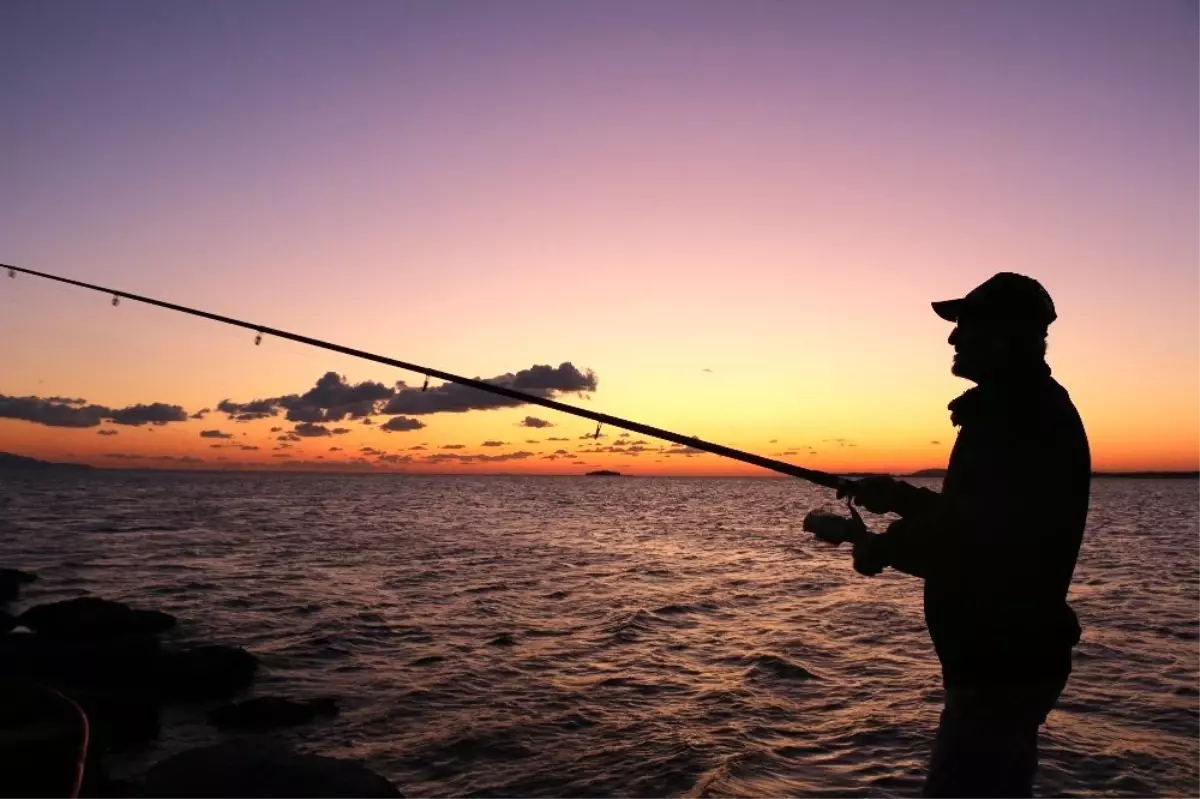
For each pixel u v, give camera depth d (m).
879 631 13.57
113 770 7.64
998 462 2.56
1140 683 9.95
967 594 2.57
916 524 2.66
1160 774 6.98
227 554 25.19
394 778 7.34
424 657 11.89
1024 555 2.50
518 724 8.75
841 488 3.37
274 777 4.78
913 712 8.90
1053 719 8.49
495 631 13.71
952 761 2.64
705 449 3.79
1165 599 16.91
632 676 10.77
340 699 9.79
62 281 5.87
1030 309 2.67
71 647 10.26
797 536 36.44
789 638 13.05
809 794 6.66
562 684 10.41
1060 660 2.60
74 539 29.34
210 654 10.54
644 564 24.30
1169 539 34.66
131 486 112.06
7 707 3.78
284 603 16.27
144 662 10.10
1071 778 6.89
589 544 31.23
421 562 23.98
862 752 7.70
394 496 89.88
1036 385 2.64
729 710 9.16
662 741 8.10
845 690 9.94
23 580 18.55
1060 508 2.52
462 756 7.84
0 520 38.50
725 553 28.19
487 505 68.88
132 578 19.53
